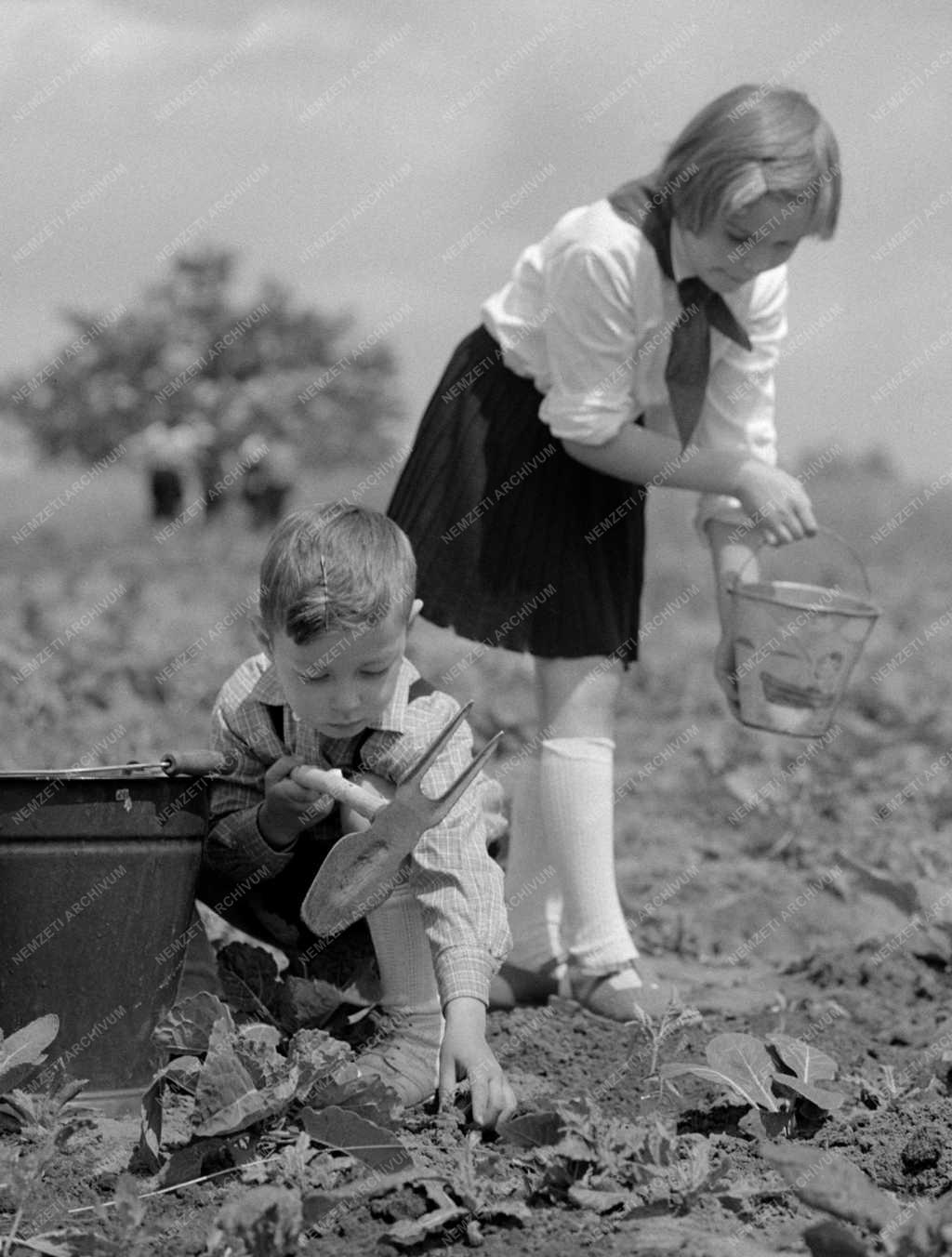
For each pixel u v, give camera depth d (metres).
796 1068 2.93
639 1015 3.35
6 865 2.83
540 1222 2.49
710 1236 2.44
